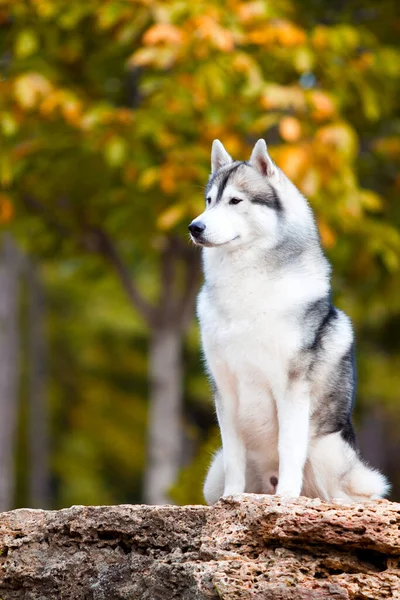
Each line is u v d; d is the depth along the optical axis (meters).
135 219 14.91
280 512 7.18
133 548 7.71
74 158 14.14
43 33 14.66
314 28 14.93
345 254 15.71
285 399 8.27
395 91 15.91
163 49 13.25
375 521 7.09
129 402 28.20
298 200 8.84
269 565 7.10
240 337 8.27
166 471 15.67
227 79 13.74
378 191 17.14
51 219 15.53
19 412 28.55
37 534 8.02
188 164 13.41
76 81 15.45
